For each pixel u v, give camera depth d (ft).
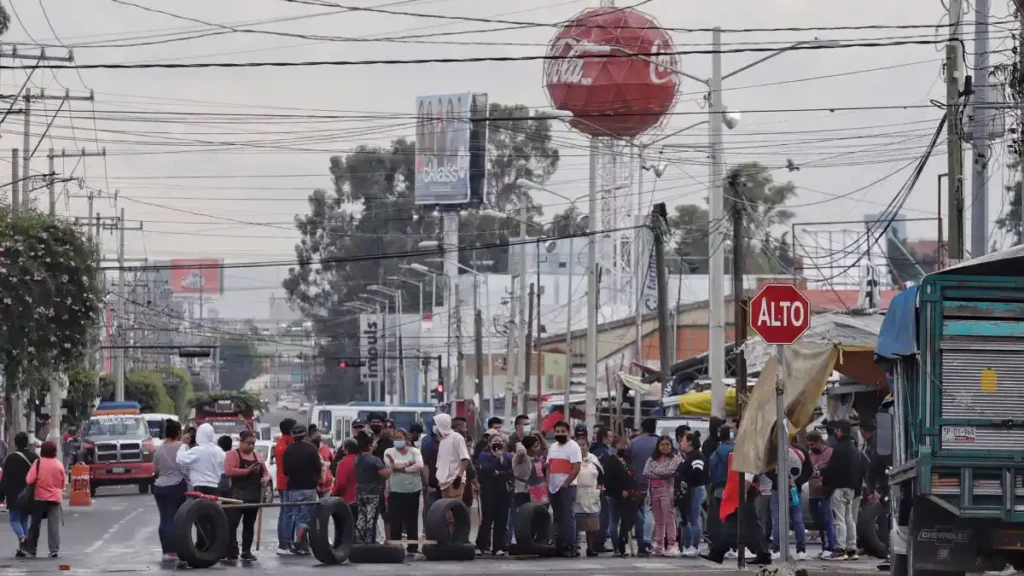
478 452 181.57
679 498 164.45
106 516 252.01
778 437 132.57
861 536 152.97
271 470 300.40
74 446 422.00
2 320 262.47
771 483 151.12
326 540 146.92
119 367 584.81
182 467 150.00
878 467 157.89
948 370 100.12
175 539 141.49
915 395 105.09
